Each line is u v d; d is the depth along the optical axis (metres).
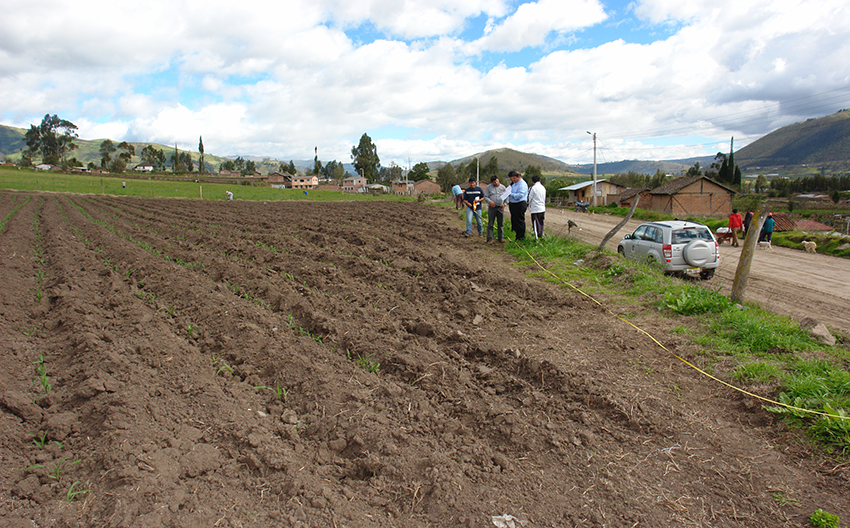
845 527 2.88
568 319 6.99
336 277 9.26
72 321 6.16
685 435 3.96
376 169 157.88
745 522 3.02
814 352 5.28
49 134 167.38
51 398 4.26
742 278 7.16
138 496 2.99
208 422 4.03
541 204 13.76
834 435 3.72
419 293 8.26
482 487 3.32
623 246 13.12
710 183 41.31
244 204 40.75
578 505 3.18
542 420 4.17
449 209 31.47
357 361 5.33
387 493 3.25
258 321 6.54
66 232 16.23
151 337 5.80
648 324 6.61
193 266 10.41
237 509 2.99
